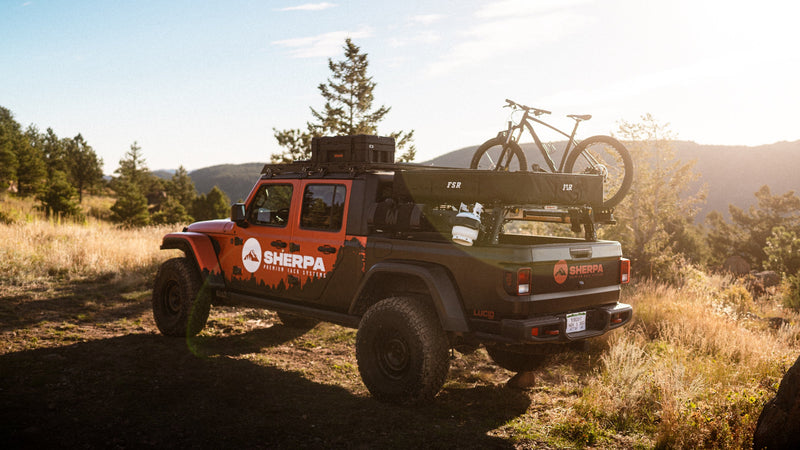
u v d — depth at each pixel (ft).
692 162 53.16
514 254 13.41
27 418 12.73
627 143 55.26
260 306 19.60
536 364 17.46
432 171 15.16
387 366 15.26
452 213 15.05
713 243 163.43
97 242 42.57
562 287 14.37
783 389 11.59
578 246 14.84
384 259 15.84
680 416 13.44
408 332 14.43
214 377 16.63
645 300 28.48
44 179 210.59
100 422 12.80
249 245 19.71
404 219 15.23
